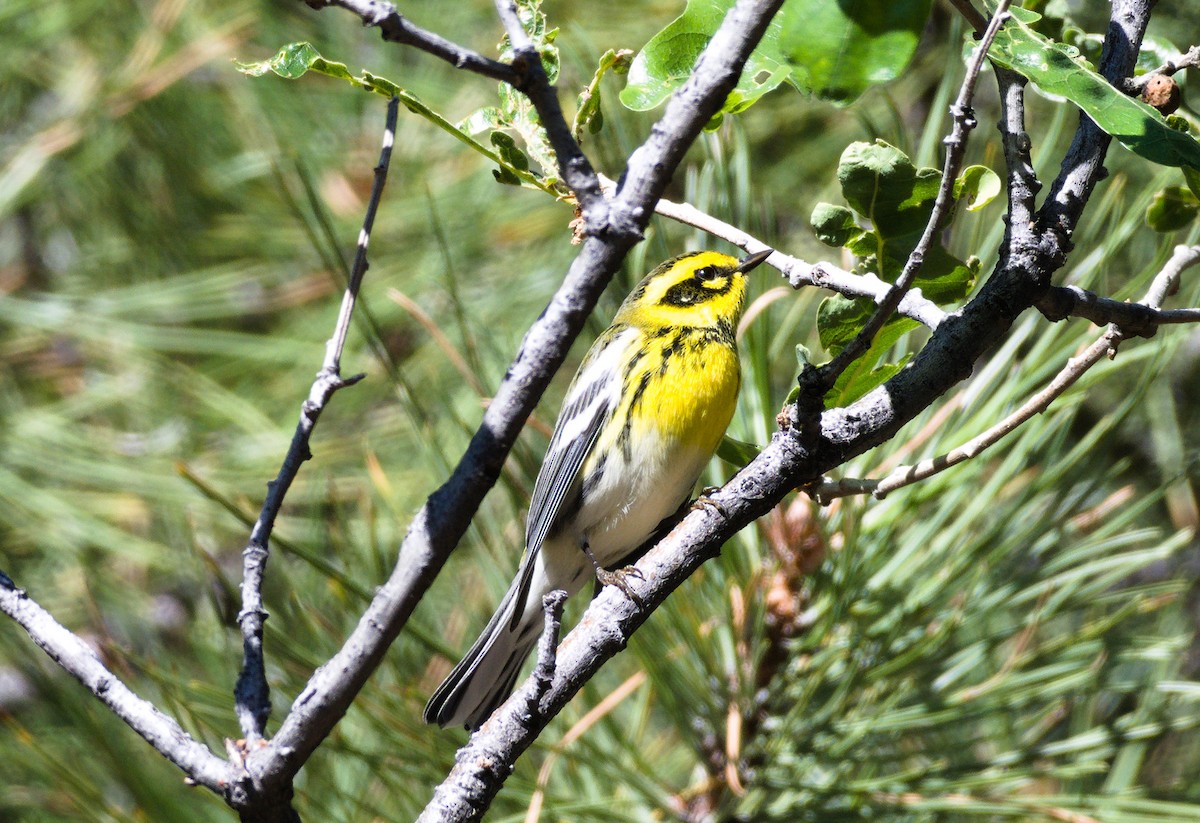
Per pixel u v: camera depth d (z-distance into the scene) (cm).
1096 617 980
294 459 572
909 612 771
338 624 883
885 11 570
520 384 493
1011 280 546
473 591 997
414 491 1108
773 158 1216
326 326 1212
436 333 843
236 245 1237
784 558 783
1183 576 1154
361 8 451
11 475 1165
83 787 837
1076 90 528
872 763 856
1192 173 531
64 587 1248
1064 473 784
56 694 921
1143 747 925
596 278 484
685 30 597
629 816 822
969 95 477
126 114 1220
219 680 959
